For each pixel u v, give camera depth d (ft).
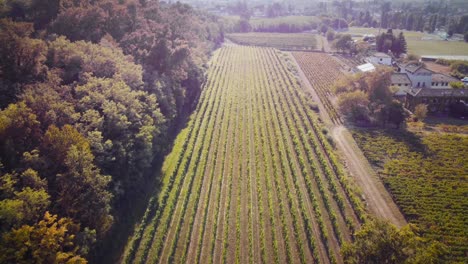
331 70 487.61
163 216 181.27
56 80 196.03
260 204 189.26
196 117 311.68
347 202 194.39
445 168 225.56
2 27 209.97
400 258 117.19
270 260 155.74
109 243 161.58
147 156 206.18
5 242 114.73
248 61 529.45
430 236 166.91
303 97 357.00
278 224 177.37
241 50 622.54
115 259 155.53
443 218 179.52
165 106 262.26
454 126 289.74
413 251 118.52
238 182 212.23
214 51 601.21
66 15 269.03
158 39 302.04
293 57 581.12
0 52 192.24
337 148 255.70
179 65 316.40
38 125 158.51
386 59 477.77
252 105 340.80
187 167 227.61
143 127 205.87
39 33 252.42
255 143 260.62
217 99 355.15
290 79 432.25
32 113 161.07
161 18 370.32
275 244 162.71
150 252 159.53
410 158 239.50
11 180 134.41
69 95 190.29
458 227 173.68
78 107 189.98
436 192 200.54
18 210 121.80
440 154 244.83
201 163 233.35
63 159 153.17
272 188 206.90
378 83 307.17
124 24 313.32
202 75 387.96
